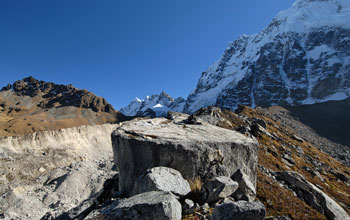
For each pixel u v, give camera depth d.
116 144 7.75
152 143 6.86
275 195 9.36
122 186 7.58
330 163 35.03
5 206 25.19
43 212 25.27
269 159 19.80
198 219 5.42
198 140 7.36
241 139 8.44
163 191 5.55
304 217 8.27
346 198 17.94
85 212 7.62
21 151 52.56
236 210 4.90
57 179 33.53
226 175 7.08
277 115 98.94
